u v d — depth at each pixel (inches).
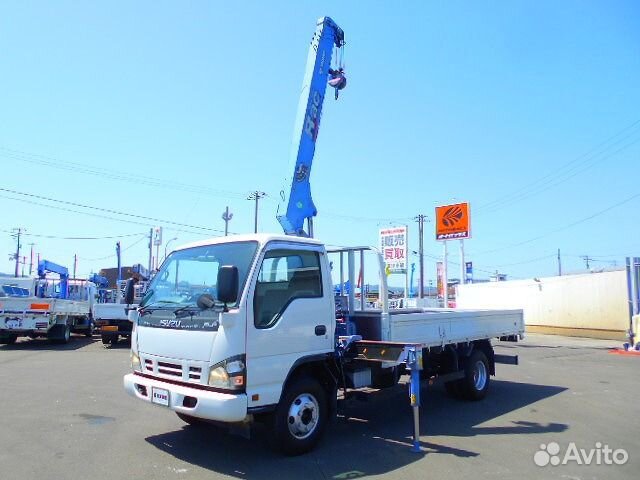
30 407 333.7
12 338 764.6
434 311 388.2
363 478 209.3
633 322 793.6
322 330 251.1
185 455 236.7
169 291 253.3
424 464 227.5
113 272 1889.8
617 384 450.9
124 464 224.1
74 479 205.6
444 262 1253.1
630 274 895.1
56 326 768.9
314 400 245.4
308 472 215.6
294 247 247.4
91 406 337.4
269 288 230.8
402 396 382.9
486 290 1402.6
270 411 228.5
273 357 226.2
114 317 761.0
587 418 317.7
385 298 287.7
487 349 390.9
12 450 242.7
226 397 207.2
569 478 211.8
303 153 355.3
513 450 249.1
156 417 307.4
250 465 223.8
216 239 251.4
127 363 558.9
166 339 236.2
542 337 1114.1
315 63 372.5
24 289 839.1
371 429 287.7
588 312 1086.4
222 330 215.3
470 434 278.5
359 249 301.9
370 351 264.8
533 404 359.9
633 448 253.9
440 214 1277.1
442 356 357.4
